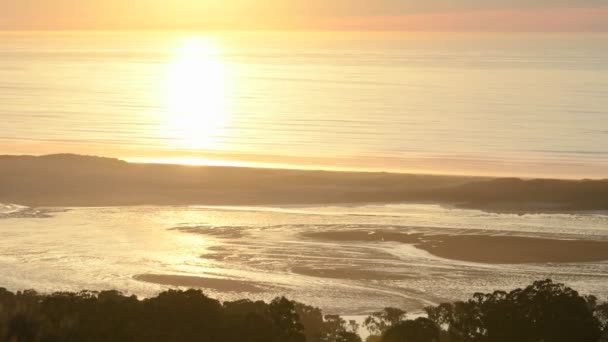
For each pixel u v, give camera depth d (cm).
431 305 5072
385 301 5166
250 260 6028
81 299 3231
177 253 6200
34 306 2817
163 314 3078
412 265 5956
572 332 3459
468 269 5897
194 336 2911
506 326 3531
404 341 3691
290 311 3416
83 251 6222
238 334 3034
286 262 5981
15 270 5697
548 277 5728
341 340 3953
